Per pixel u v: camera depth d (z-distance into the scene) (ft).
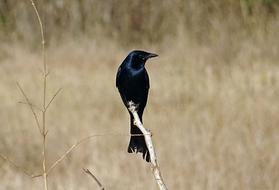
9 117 52.42
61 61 74.95
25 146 45.29
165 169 38.42
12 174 40.27
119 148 44.37
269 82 55.88
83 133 47.75
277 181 36.68
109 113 54.19
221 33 74.74
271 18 77.25
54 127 49.29
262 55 67.82
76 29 88.79
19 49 82.43
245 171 37.35
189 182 36.65
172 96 54.90
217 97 52.21
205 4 82.33
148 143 17.25
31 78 66.03
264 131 42.96
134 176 37.65
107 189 37.17
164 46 80.89
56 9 87.97
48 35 86.07
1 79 66.59
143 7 88.53
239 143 40.96
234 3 80.38
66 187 37.76
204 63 66.54
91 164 41.04
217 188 36.22
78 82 63.93
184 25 81.56
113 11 89.71
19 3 88.99
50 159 43.21
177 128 45.37
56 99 58.34
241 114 46.91
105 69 70.64
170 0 86.22
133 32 88.17
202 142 42.04
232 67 63.00
